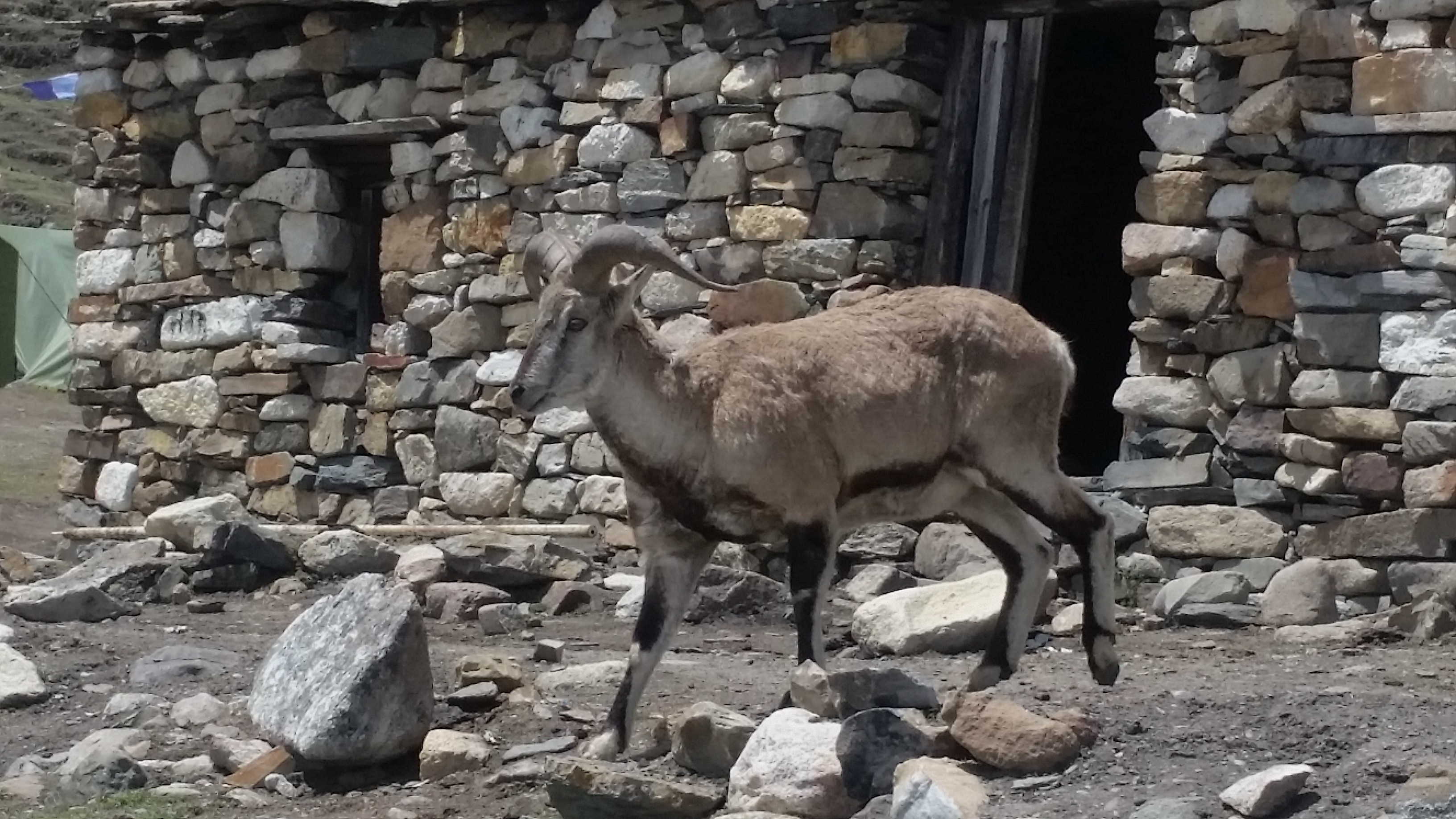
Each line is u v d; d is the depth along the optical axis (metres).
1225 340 9.02
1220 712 5.96
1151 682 6.80
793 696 6.07
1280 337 8.92
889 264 9.95
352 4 12.07
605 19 11.04
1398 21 8.55
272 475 12.38
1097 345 13.09
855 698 6.16
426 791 6.13
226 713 7.07
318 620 6.81
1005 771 5.53
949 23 10.08
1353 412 8.59
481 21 11.61
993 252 9.98
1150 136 9.34
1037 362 6.50
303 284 12.45
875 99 9.94
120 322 13.41
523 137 11.34
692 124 10.66
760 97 10.37
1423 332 8.43
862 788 5.50
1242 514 8.90
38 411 21.80
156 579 10.16
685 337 10.47
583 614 9.46
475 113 11.60
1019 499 6.48
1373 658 7.46
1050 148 13.05
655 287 10.70
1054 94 13.05
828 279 10.05
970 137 10.05
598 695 7.08
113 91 13.35
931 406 6.38
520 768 6.10
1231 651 7.76
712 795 5.62
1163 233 9.21
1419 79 8.44
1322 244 8.76
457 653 8.01
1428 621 7.90
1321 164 8.78
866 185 10.01
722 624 8.98
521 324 11.31
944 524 9.45
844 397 6.23
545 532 10.80
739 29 10.46
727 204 10.51
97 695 7.61
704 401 6.15
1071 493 6.52
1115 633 6.55
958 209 10.04
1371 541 8.46
